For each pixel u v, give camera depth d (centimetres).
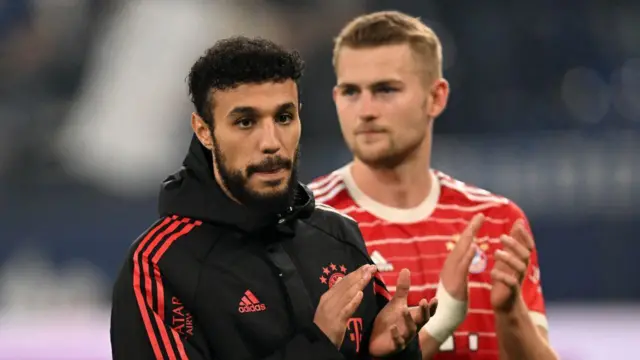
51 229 3012
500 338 1151
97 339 2095
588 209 2830
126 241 3023
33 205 3047
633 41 3759
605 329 2195
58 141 3388
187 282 875
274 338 877
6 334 2200
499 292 1116
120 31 3575
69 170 3303
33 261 2969
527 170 2942
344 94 1227
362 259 970
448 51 3681
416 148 1233
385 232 1228
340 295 855
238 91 857
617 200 2834
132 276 876
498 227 1258
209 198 898
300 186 955
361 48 1205
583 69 3722
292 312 888
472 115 3603
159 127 3459
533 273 1270
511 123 3588
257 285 889
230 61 859
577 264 2794
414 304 1200
